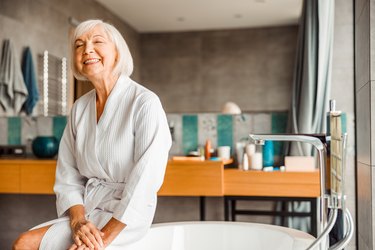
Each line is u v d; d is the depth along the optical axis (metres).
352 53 2.84
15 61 3.40
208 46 3.46
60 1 3.39
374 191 1.93
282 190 2.68
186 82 3.47
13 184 2.92
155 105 1.58
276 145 3.10
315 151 2.95
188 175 2.72
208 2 3.48
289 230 1.68
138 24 3.53
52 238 1.54
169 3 3.51
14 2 3.42
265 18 3.41
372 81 1.95
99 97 1.71
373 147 1.94
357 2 2.45
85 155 1.65
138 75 3.52
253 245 1.74
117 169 1.61
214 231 1.80
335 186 1.39
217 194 2.70
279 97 3.38
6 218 3.33
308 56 2.91
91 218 1.60
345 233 1.41
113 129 1.61
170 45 3.51
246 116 3.16
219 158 3.04
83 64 1.65
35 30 3.41
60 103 3.34
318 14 2.82
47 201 3.28
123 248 1.55
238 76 3.44
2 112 3.38
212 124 3.20
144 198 1.51
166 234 1.77
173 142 3.25
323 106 2.87
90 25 1.66
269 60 3.40
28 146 3.34
